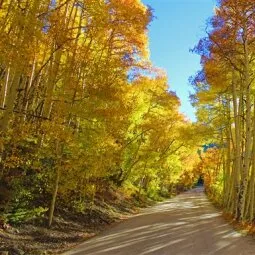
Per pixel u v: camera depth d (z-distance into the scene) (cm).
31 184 1616
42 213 1641
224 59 1992
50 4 1338
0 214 1325
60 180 1616
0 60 1057
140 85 2555
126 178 3422
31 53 1088
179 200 5266
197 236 1519
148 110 3036
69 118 1505
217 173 4741
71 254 1155
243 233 1611
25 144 1548
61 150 1514
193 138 2514
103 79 1545
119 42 1859
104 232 1719
